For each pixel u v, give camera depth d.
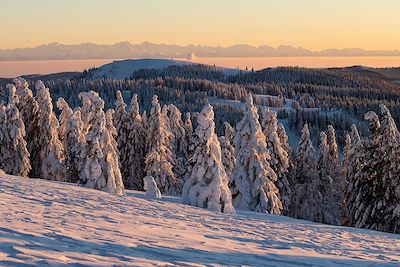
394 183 29.39
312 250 13.21
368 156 31.19
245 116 32.06
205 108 25.83
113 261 7.59
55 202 16.31
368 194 30.69
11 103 39.91
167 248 9.71
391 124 30.28
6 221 10.20
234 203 31.34
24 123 42.16
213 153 25.78
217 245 11.34
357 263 11.53
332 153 46.66
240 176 31.42
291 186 43.28
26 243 7.96
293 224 23.00
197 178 25.72
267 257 10.59
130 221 13.88
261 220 22.69
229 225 17.70
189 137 53.78
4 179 23.44
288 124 172.75
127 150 48.94
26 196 17.02
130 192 33.72
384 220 29.56
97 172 26.80
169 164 44.19
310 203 42.78
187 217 18.48
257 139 31.62
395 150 29.81
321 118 161.38
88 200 19.09
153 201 23.45
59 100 44.72
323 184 44.69
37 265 6.57
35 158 42.25
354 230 24.09
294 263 10.32
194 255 9.39
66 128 41.28
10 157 39.19
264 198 30.59
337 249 14.27
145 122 50.72
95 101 27.81
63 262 6.98
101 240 9.47
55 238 8.94
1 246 7.47
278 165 36.84
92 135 27.53
